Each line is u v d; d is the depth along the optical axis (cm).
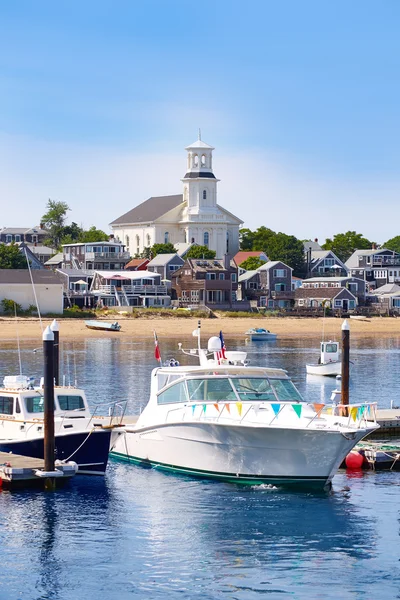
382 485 4238
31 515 3744
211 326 15988
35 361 9844
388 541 3497
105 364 9806
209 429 4091
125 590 3081
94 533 3559
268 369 4397
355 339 15050
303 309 18425
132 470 4412
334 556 3353
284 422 4075
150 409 4494
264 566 3266
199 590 3081
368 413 5091
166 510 3809
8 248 19388
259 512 3797
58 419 4284
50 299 16238
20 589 3083
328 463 4009
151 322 15812
